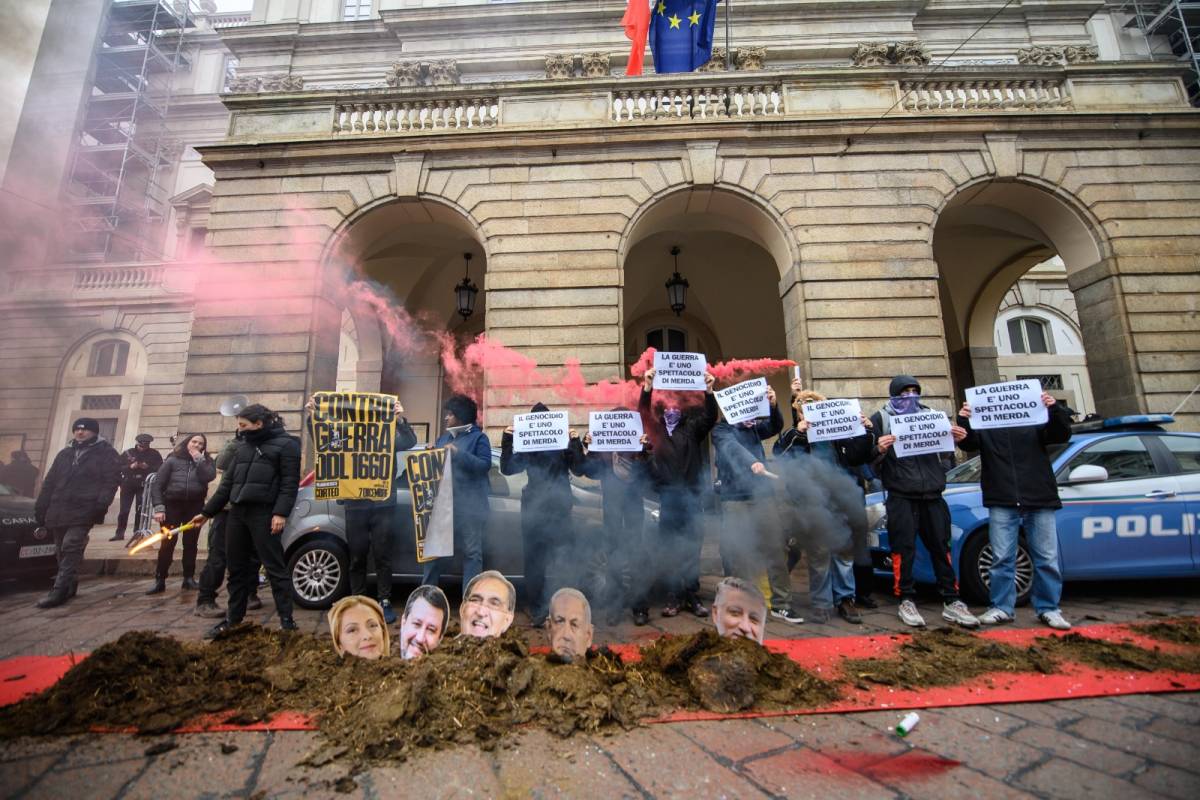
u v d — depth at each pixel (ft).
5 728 7.86
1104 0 45.03
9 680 10.07
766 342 44.37
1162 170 28.91
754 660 9.35
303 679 9.27
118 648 9.43
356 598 10.22
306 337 27.84
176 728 7.95
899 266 27.91
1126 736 7.57
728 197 29.25
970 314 42.22
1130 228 28.35
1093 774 6.64
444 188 29.07
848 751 7.25
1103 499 15.62
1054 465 16.03
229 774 6.79
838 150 28.99
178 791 6.44
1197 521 15.71
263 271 28.58
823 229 28.37
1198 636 11.66
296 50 46.68
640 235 30.60
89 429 18.24
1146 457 16.44
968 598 15.49
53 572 20.01
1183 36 51.39
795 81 29.86
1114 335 27.73
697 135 28.86
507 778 6.58
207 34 61.57
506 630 10.12
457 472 14.66
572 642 9.94
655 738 7.59
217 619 15.14
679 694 8.93
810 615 14.66
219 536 16.02
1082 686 9.23
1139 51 51.65
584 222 28.45
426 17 45.09
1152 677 9.54
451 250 37.65
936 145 29.04
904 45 41.70
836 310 27.50
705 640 9.80
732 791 6.33
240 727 7.96
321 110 30.30
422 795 6.26
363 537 14.35
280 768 6.91
